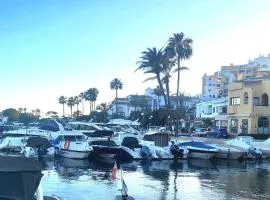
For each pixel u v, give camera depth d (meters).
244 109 70.81
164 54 77.06
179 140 55.06
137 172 33.47
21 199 10.03
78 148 41.72
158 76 77.88
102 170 33.94
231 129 74.12
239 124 71.69
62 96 178.62
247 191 25.81
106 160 41.94
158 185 27.23
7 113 153.62
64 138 44.81
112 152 42.59
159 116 80.62
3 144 43.44
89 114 147.12
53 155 42.47
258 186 27.70
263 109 69.44
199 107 111.88
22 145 42.84
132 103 150.75
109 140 44.28
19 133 50.31
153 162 41.72
